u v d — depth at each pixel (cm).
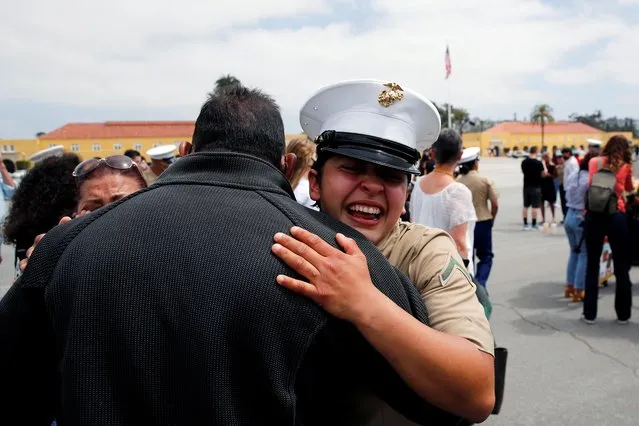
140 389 91
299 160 309
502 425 307
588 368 381
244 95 121
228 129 114
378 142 131
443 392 105
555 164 1160
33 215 215
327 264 99
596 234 461
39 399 115
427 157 732
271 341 92
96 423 90
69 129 4209
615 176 450
